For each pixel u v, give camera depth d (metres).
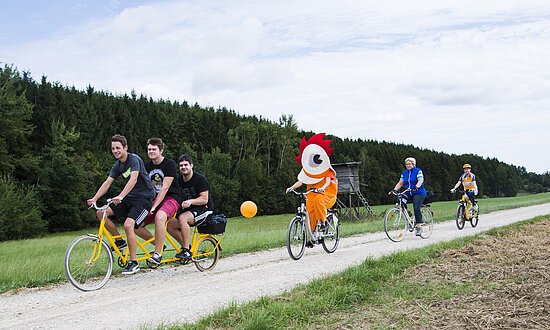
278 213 77.12
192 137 77.00
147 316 5.98
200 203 9.12
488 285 6.38
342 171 36.97
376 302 5.91
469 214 16.36
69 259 7.59
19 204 44.44
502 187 126.38
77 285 7.64
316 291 6.43
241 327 5.04
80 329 5.54
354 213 37.94
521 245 9.73
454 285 6.52
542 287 6.04
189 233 8.95
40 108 55.66
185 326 5.20
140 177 8.49
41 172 51.25
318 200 10.54
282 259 10.52
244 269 9.38
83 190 52.69
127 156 8.40
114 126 65.62
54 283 8.50
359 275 7.00
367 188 89.44
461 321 5.03
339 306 5.76
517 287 6.14
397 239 13.21
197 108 85.06
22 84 55.81
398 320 5.20
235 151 80.25
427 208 13.97
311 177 10.81
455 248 9.68
